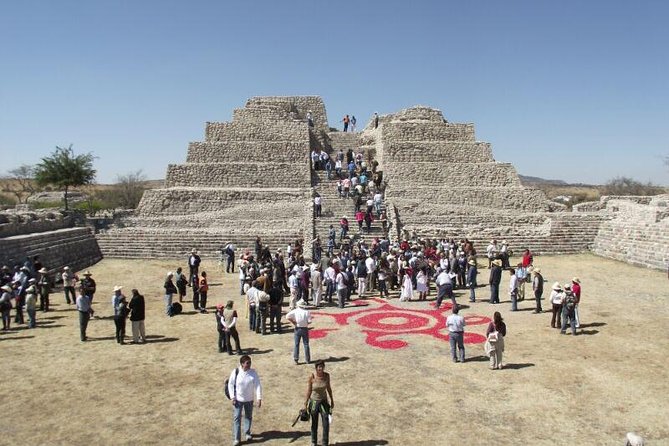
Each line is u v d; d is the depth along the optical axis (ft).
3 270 70.85
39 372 48.32
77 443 35.24
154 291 85.40
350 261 82.38
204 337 59.21
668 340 55.88
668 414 38.52
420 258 80.38
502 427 36.94
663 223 103.86
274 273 64.90
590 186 571.69
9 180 351.05
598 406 39.99
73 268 103.65
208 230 123.13
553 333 58.95
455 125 177.37
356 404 40.96
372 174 160.76
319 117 210.18
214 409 40.37
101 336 59.88
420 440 35.22
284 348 55.06
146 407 40.73
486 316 67.41
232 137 170.60
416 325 63.41
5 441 35.47
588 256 116.37
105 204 230.89
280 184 155.43
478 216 136.26
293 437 35.78
